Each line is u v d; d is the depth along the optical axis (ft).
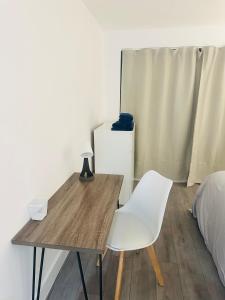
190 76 10.77
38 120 4.84
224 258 5.36
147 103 11.37
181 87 11.00
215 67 10.73
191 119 11.42
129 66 11.13
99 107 10.89
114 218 5.65
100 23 9.91
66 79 6.36
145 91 11.16
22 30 4.11
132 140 9.27
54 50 5.50
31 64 4.47
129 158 9.12
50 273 5.61
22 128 4.24
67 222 4.45
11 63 3.83
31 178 4.64
